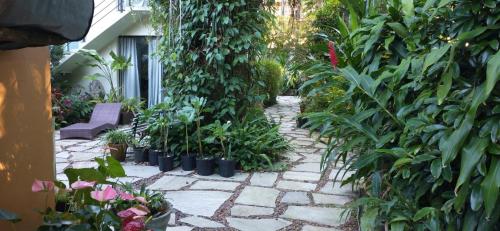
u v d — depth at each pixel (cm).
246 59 460
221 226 286
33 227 195
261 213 312
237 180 402
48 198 202
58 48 775
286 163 468
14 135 183
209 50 457
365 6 288
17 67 185
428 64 147
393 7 206
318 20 654
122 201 209
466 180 137
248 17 471
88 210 171
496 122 137
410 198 188
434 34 184
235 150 443
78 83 859
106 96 834
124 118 779
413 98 200
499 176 130
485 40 150
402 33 199
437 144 169
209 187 378
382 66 224
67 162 475
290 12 714
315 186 381
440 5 148
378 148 189
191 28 467
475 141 137
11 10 126
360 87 203
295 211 316
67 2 146
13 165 183
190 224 289
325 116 215
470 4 153
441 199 174
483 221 145
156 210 238
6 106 178
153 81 836
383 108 198
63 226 159
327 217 303
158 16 502
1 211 152
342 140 246
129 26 825
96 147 562
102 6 791
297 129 716
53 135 225
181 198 346
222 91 481
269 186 382
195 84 463
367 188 251
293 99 1270
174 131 457
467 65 162
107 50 846
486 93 120
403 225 171
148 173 426
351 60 247
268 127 508
